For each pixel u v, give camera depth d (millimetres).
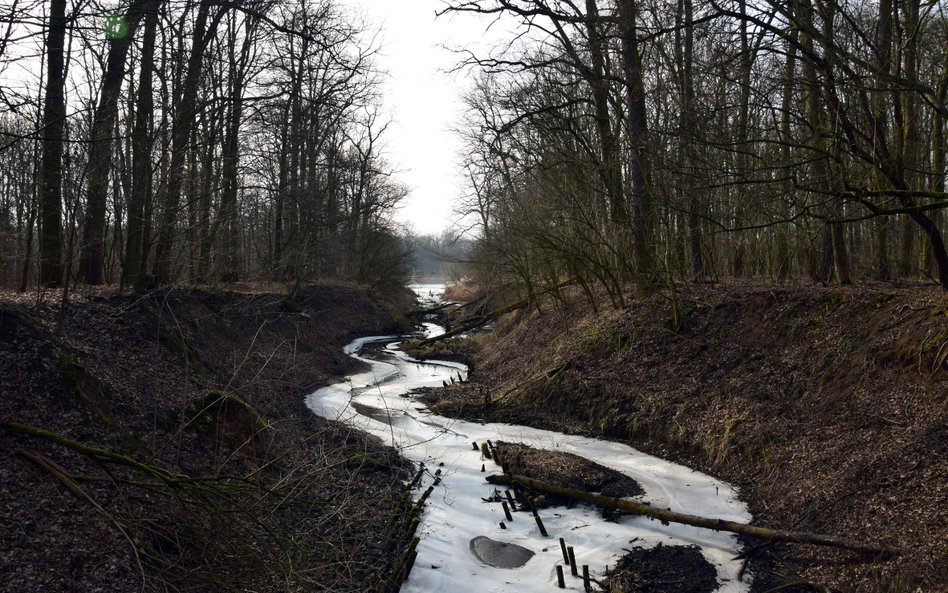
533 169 20078
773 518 9250
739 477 10680
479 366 22172
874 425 9609
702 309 15219
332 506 8422
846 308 12133
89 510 6742
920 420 9070
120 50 12898
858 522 8227
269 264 26812
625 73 17703
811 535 8000
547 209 18234
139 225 14180
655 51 18219
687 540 8961
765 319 13570
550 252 18391
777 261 18000
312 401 16641
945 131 16281
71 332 10516
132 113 13781
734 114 12562
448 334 26969
